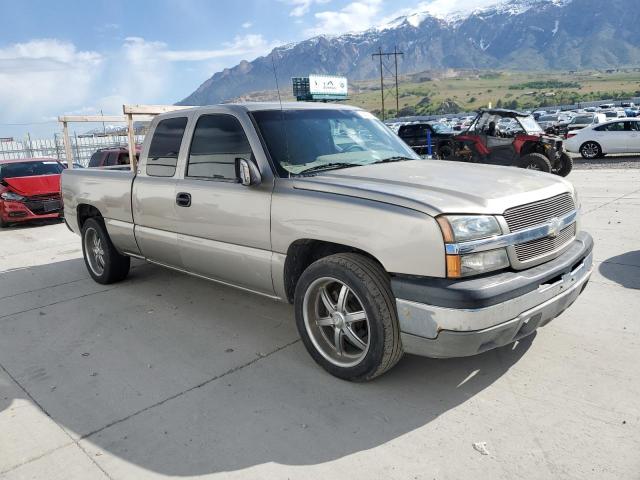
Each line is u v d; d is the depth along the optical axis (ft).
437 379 11.50
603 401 10.25
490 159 49.01
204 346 13.97
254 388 11.58
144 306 17.38
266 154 12.76
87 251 20.59
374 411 10.41
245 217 12.95
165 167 15.62
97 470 9.13
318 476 8.65
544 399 10.44
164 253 16.16
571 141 66.39
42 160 41.47
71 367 13.17
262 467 8.95
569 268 11.00
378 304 10.44
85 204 19.76
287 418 10.35
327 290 11.85
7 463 9.45
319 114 14.62
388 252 10.19
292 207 11.86
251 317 15.87
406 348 10.37
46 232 34.19
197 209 14.26
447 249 9.57
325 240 11.27
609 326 13.60
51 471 9.17
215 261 14.23
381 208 10.34
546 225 10.75
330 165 13.17
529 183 11.60
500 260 10.01
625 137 62.54
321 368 12.30
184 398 11.34
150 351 13.85
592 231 24.25
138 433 10.15
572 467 8.48
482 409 10.25
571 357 12.05
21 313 17.54
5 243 31.12
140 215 16.58
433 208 9.77
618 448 8.86
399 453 9.10
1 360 13.87
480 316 9.41
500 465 8.64
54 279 21.72
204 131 14.39
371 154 14.24
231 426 10.19
